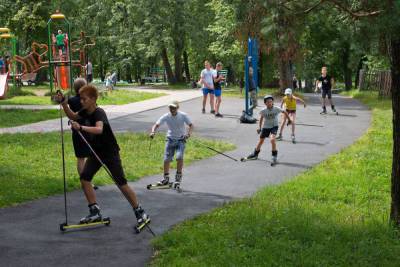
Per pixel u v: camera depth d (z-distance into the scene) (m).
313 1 5.97
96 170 7.38
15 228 7.19
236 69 49.62
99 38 52.97
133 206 7.30
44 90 35.38
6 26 44.47
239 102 26.36
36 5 43.00
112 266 5.84
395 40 6.00
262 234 6.72
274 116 12.27
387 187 9.79
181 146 9.72
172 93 33.19
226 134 16.58
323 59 48.81
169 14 45.09
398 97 7.09
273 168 11.68
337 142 15.03
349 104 26.67
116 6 49.12
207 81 21.27
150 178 10.61
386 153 12.91
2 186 9.22
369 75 35.47
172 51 47.81
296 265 5.75
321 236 6.71
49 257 6.11
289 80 30.94
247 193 9.42
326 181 10.00
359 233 6.91
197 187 9.87
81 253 6.25
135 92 33.22
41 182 9.59
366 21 5.52
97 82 44.38
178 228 7.13
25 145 13.68
